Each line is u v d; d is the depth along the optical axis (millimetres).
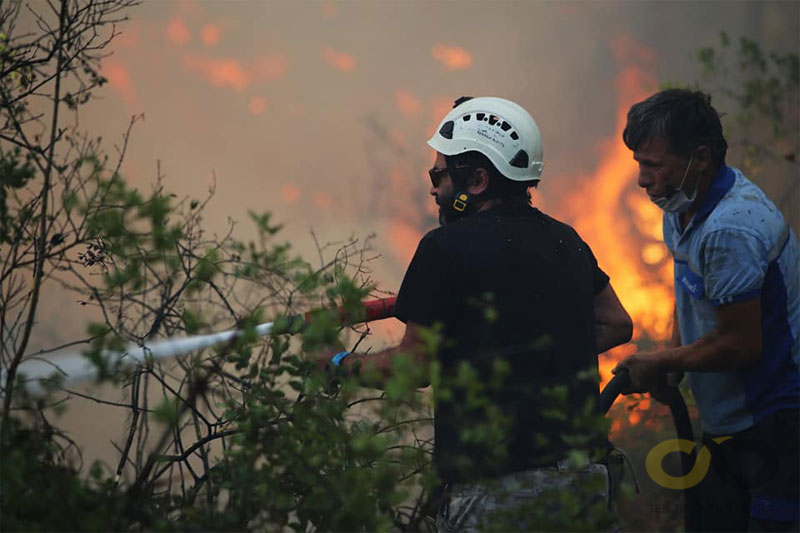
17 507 5395
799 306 7156
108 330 5633
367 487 5398
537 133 6879
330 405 5719
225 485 5758
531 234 6707
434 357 5539
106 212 5527
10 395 5766
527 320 6461
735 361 7008
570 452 5633
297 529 5785
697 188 7129
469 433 5609
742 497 7539
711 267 7000
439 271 6453
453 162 6820
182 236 5852
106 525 5355
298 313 6051
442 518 6371
